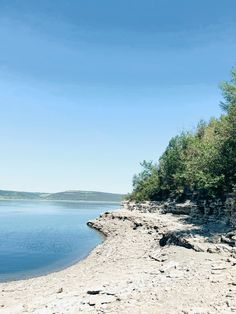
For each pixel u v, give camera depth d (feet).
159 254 114.42
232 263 86.17
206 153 161.99
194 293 66.64
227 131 159.63
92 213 573.33
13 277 120.98
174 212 226.79
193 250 106.01
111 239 187.83
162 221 186.80
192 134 288.92
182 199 237.86
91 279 96.22
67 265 142.20
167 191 293.43
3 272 129.59
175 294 66.90
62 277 110.73
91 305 65.05
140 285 74.69
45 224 341.82
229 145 156.97
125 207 347.97
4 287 101.86
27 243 207.41
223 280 73.20
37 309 68.90
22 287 100.32
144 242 154.10
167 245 128.57
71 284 93.81
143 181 354.54
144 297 66.49
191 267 86.12
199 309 57.77
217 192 160.66
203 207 178.29
